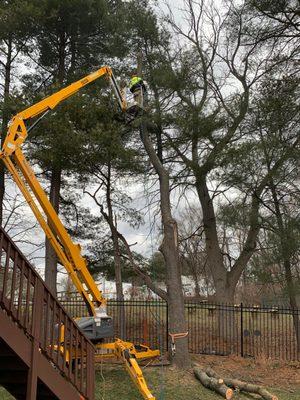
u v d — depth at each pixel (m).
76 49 18.05
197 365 12.71
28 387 6.27
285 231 13.73
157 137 16.47
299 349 14.79
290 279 14.44
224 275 17.72
